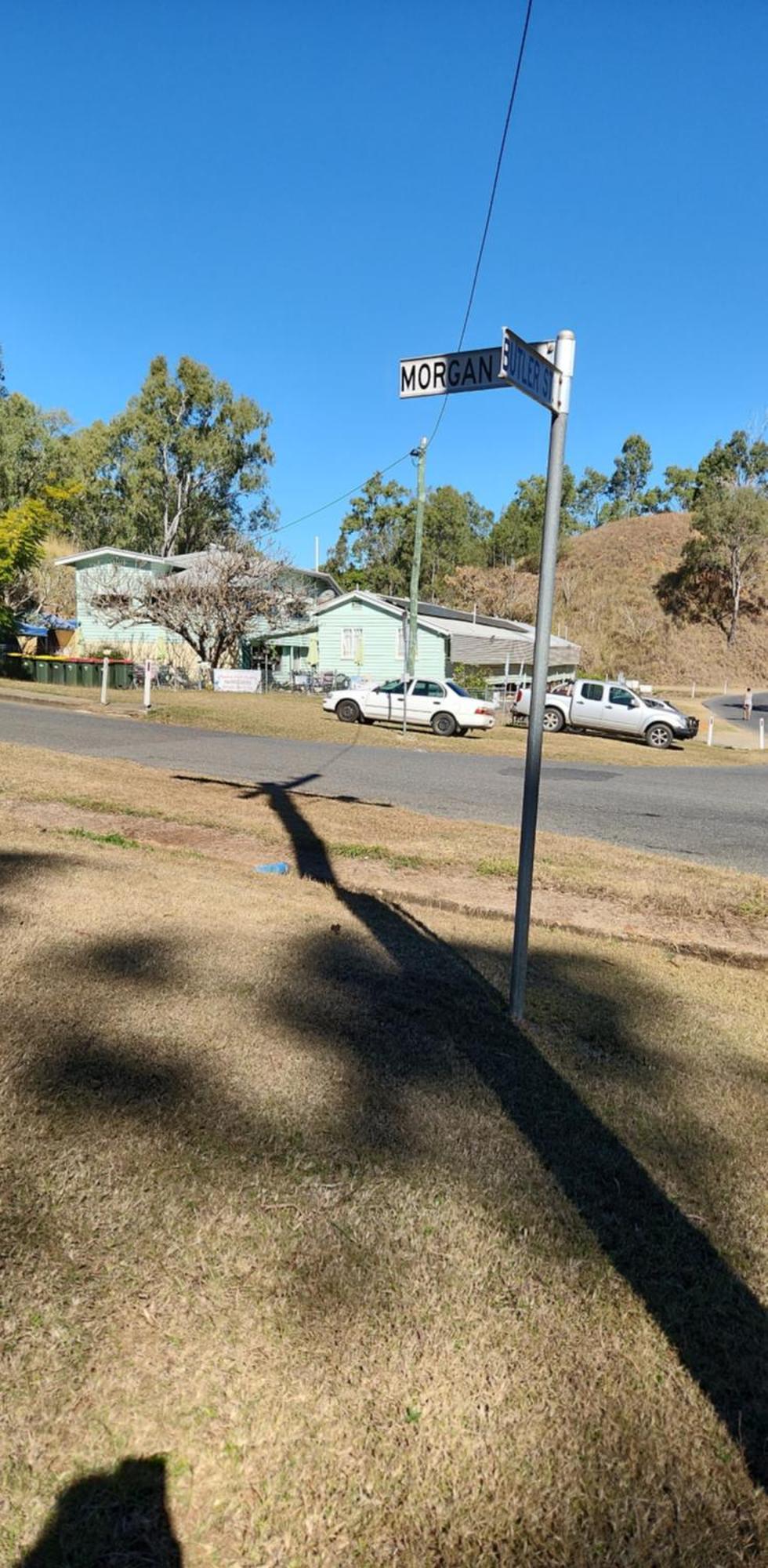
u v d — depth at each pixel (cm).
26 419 4703
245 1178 241
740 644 7256
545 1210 239
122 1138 256
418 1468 162
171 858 612
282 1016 352
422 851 685
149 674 2006
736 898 614
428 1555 149
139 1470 158
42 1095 275
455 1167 256
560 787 1296
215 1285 201
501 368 287
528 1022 373
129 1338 185
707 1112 307
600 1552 152
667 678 6956
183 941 429
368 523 7744
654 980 445
